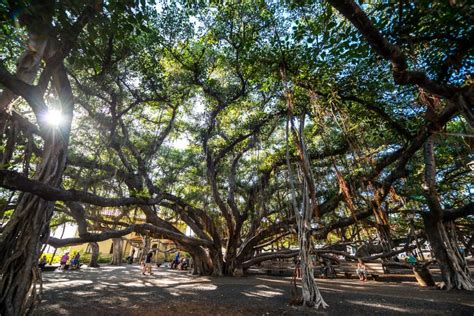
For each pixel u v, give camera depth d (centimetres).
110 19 377
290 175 645
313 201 639
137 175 917
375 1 553
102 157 1016
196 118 1139
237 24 777
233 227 1256
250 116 1059
